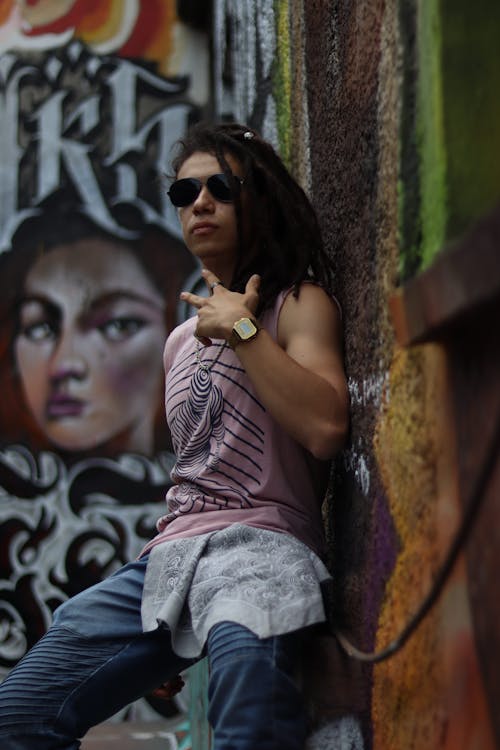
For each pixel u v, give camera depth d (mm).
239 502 2318
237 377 2385
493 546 1433
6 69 6832
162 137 6699
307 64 3154
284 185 2568
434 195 1675
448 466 1646
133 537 6414
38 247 6641
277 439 2352
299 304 2373
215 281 2408
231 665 2014
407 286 1562
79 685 2334
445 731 1651
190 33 6766
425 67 1736
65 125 6738
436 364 1713
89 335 6539
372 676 2125
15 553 6438
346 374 2475
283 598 2119
